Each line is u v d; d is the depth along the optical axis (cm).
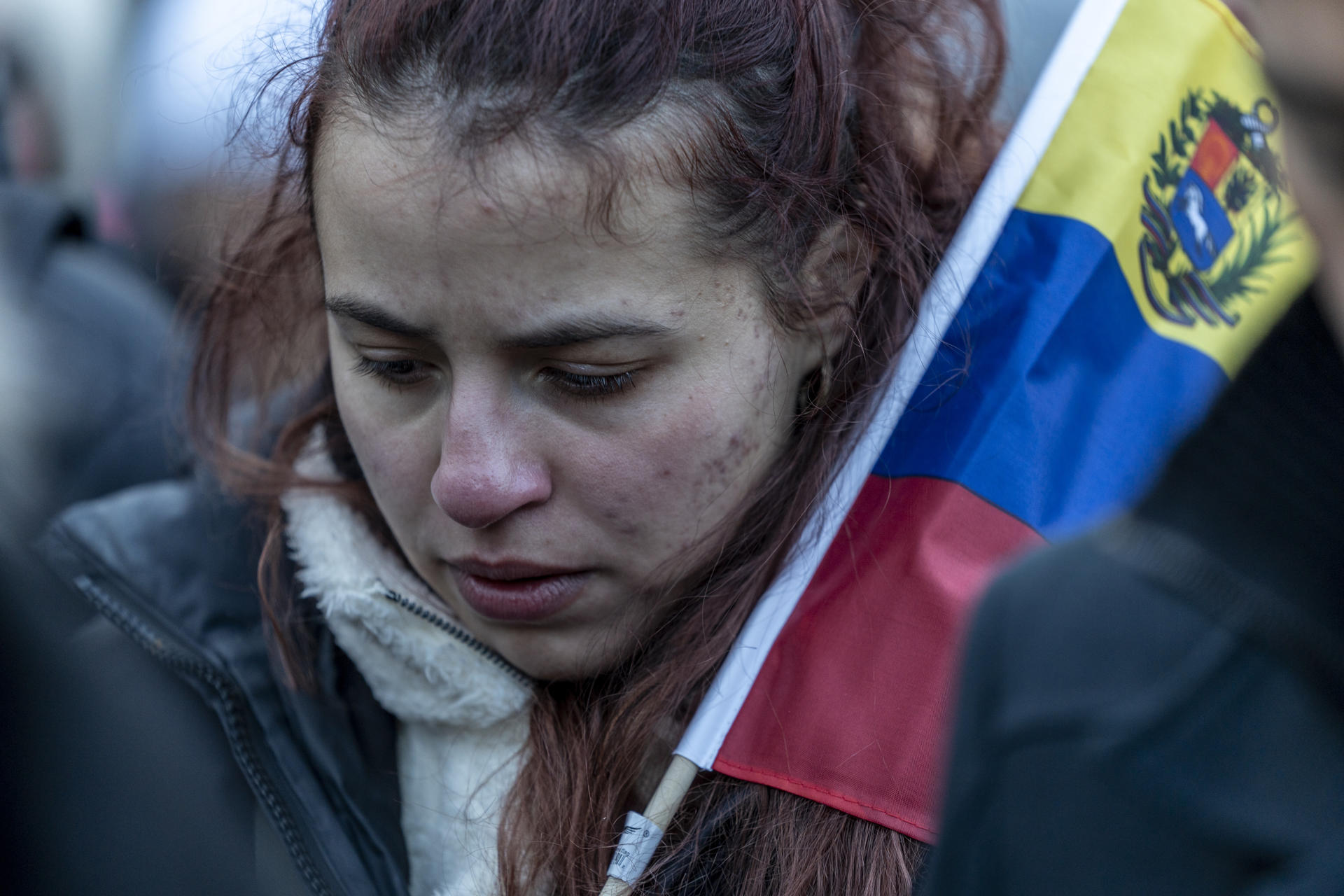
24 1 308
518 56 129
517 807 162
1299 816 67
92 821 95
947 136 188
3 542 101
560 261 133
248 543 180
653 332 139
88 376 238
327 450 185
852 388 164
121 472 235
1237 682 70
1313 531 68
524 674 170
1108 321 175
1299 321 71
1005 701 82
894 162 168
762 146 144
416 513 158
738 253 143
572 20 130
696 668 158
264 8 171
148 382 246
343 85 140
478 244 132
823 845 150
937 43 183
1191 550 72
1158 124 182
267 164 178
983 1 190
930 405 168
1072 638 78
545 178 130
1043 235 176
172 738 104
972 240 170
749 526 159
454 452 144
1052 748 77
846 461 162
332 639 178
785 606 158
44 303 242
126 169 286
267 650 172
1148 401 176
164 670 138
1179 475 75
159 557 176
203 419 196
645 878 153
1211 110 186
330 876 161
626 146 132
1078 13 183
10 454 127
